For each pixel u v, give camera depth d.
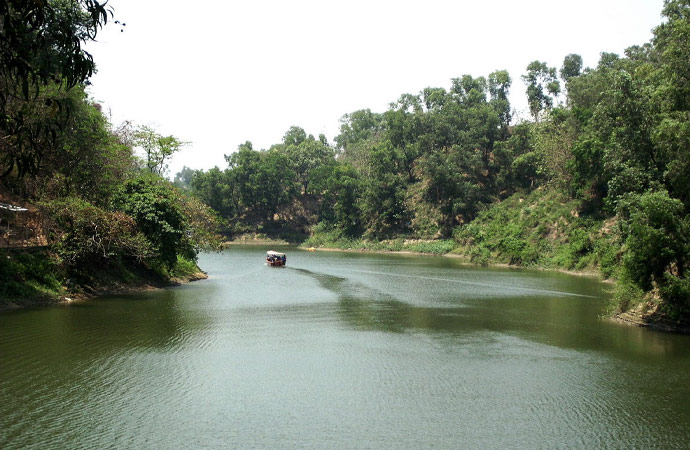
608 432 13.55
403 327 26.48
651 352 21.58
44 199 33.09
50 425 13.41
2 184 34.06
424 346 22.36
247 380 17.31
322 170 126.56
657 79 40.12
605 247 55.28
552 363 19.84
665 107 30.16
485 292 41.16
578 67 103.94
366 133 155.75
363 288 43.53
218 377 17.56
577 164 62.53
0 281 28.33
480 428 13.67
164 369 18.33
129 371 18.00
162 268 44.22
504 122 113.88
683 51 28.64
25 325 24.48
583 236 60.34
